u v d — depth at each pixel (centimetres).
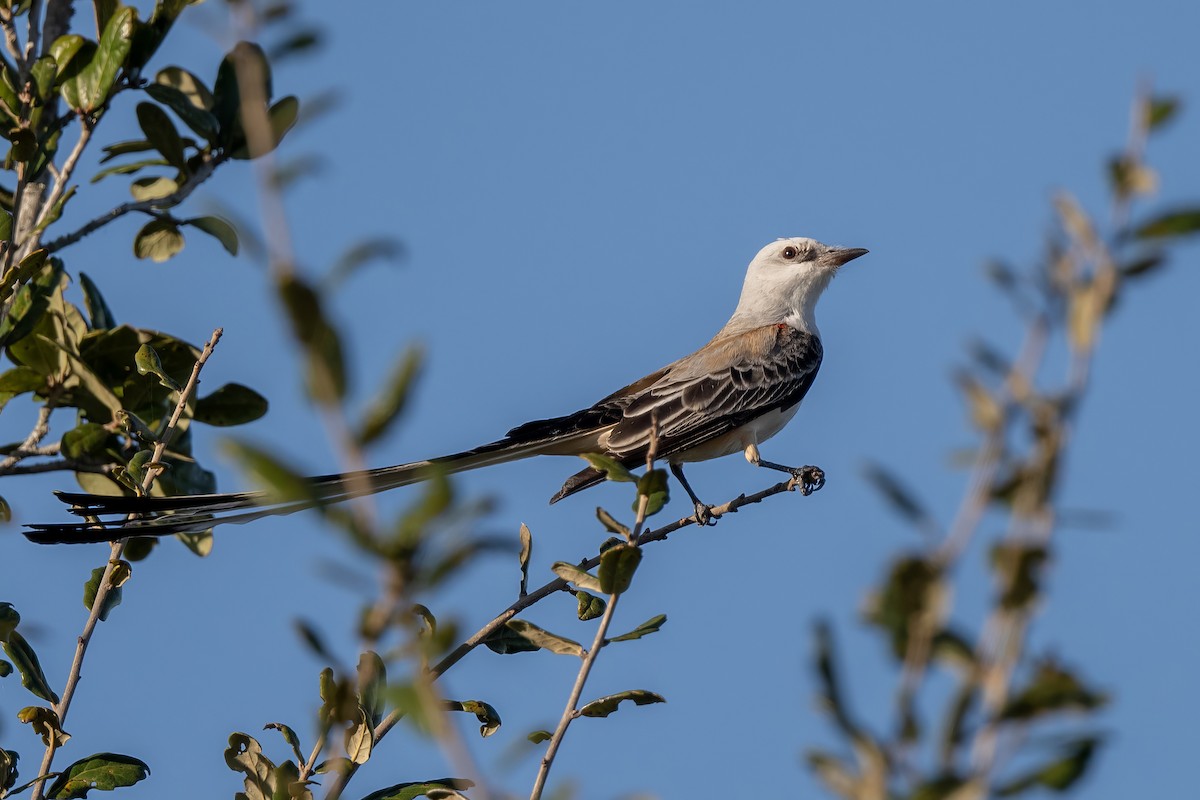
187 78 1255
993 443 432
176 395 1238
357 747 830
